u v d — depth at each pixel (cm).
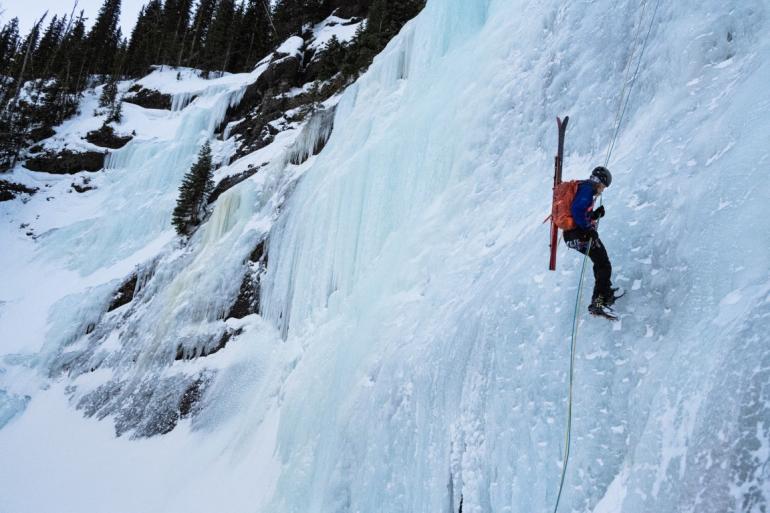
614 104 681
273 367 1277
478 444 523
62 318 2059
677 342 395
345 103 1733
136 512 1157
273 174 1803
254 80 2686
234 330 1459
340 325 1038
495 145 858
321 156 1578
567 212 461
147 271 1998
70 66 4262
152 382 1510
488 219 784
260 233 1605
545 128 780
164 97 3331
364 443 700
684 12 636
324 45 2750
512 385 504
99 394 1641
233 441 1192
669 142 532
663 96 614
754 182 407
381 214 1091
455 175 912
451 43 1300
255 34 3912
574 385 448
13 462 1490
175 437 1321
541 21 880
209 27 4472
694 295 404
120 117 3231
